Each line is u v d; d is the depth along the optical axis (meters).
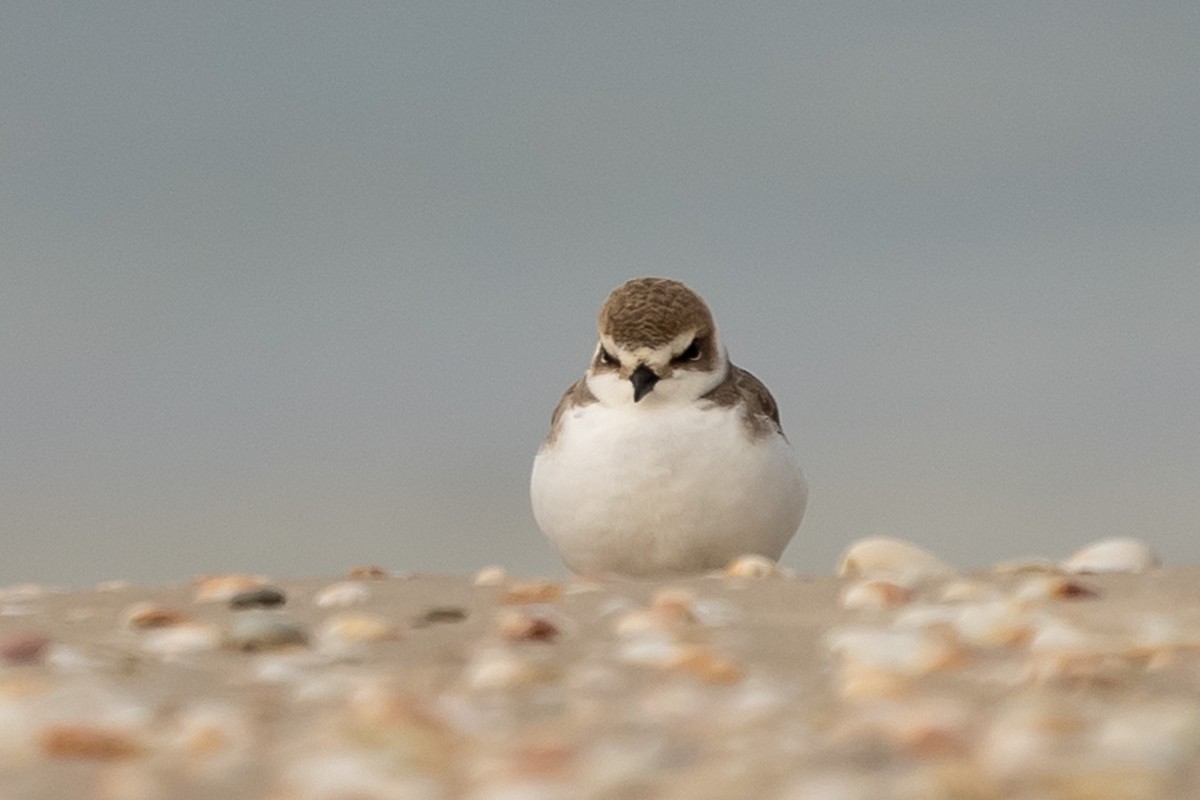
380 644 11.42
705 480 14.55
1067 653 10.25
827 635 11.45
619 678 10.24
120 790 8.08
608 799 7.85
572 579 14.07
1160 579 13.18
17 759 8.49
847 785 7.84
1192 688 9.72
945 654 10.52
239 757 8.53
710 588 13.20
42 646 10.84
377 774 8.27
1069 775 7.98
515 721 9.24
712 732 8.90
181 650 11.30
